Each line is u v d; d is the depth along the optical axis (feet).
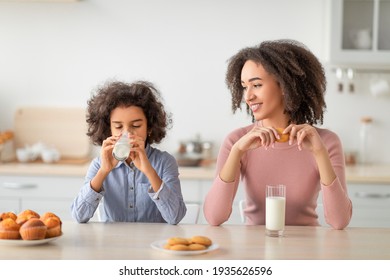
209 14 13.76
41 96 14.12
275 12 13.64
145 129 7.49
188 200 12.19
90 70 13.99
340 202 6.89
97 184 7.09
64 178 12.27
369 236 6.54
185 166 13.08
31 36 13.99
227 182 7.04
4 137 13.46
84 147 14.06
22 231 5.72
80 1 13.85
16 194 12.33
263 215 7.75
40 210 12.33
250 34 13.74
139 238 6.25
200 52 13.85
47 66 14.05
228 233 6.59
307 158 7.56
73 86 14.05
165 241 5.98
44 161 13.38
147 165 7.01
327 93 13.85
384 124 13.85
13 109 14.19
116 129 7.34
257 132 6.84
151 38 13.88
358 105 13.85
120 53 13.93
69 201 12.30
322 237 6.45
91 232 6.50
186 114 13.99
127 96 7.44
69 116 14.06
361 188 11.92
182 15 13.80
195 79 13.92
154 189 7.07
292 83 7.20
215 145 14.01
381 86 13.55
